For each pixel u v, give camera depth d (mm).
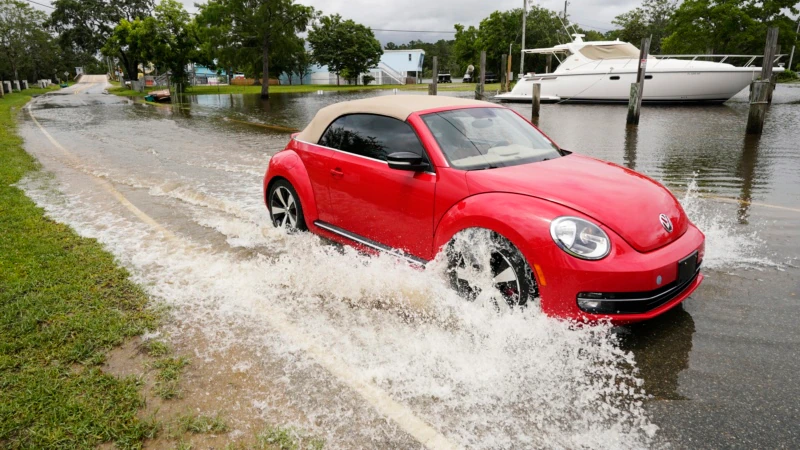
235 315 3459
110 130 16172
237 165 9539
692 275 3246
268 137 14141
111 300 3631
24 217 5656
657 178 7887
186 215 5941
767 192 6824
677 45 44938
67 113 23922
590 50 25250
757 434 2285
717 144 11477
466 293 3469
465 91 38469
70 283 3885
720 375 2730
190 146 12266
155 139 13719
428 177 3629
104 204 6477
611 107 23578
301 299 3703
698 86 22734
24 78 87688
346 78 65062
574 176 3455
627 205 3137
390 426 2383
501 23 59969
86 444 2254
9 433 2314
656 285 2941
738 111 20250
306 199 4746
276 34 35250
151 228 5402
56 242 4797
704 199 6500
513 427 2365
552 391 2623
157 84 60594
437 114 4000
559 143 12070
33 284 3828
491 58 62469
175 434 2334
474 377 2742
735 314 3396
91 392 2600
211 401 2564
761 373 2738
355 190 4195
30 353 2941
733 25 41406
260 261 4434
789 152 10164
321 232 4691
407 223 3801
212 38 36281
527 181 3316
